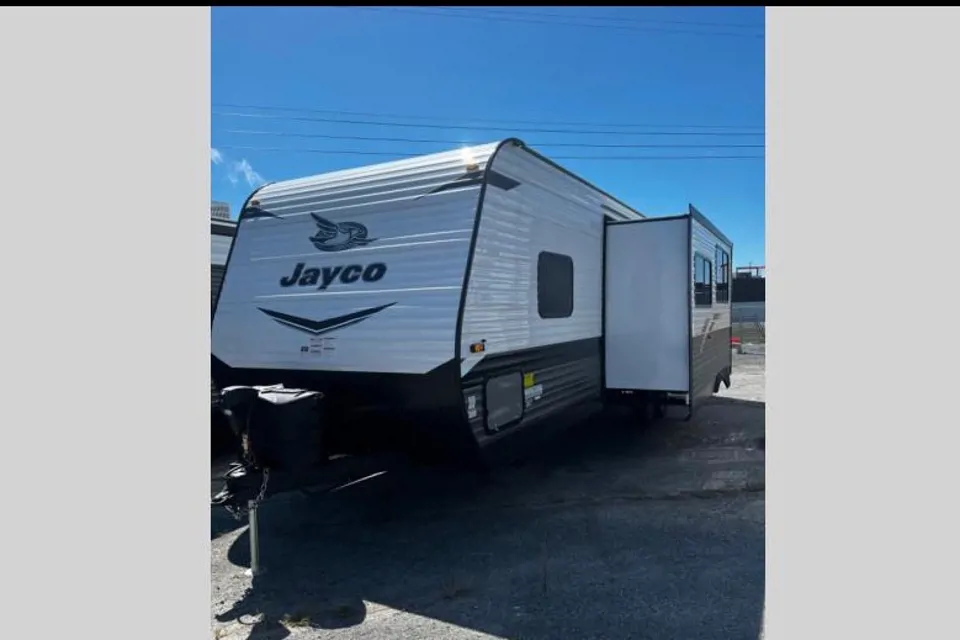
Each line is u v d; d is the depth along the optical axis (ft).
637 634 9.91
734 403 32.30
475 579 11.96
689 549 13.28
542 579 11.91
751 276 116.37
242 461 12.98
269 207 16.66
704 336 23.03
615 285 21.40
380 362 13.79
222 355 16.29
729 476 18.92
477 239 13.56
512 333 15.07
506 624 10.28
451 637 9.91
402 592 11.49
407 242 14.21
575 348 19.11
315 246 15.57
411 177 14.74
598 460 20.92
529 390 15.96
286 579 12.12
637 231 21.09
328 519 15.48
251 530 12.32
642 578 11.89
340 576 12.21
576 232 19.12
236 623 10.46
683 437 24.45
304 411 12.73
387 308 13.88
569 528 14.60
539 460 20.94
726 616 10.41
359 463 13.91
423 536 14.25
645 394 21.30
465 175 14.08
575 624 10.25
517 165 15.42
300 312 15.12
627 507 16.06
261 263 16.26
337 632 10.12
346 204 15.37
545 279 16.94
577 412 19.22
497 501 16.66
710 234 24.03
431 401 13.19
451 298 13.19
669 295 20.52
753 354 62.54
